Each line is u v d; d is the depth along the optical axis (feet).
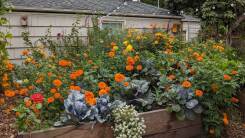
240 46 31.89
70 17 26.61
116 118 10.43
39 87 13.19
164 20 34.35
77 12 26.68
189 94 11.91
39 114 10.80
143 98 12.24
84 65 14.61
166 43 22.70
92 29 26.78
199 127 12.42
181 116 11.58
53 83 11.66
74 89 11.38
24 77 15.69
